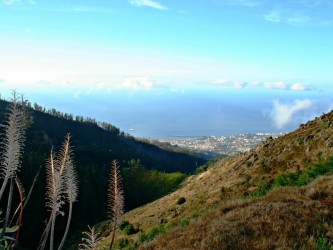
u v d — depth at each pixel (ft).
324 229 33.09
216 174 143.64
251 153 131.03
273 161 106.73
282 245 30.04
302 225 33.65
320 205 39.11
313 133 104.47
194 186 147.74
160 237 41.63
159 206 147.23
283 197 44.55
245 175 110.42
